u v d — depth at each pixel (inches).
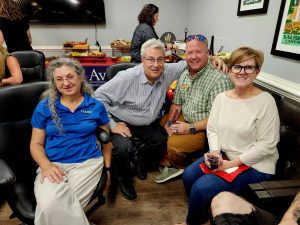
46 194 45.4
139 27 124.5
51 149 53.1
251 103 51.5
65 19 156.2
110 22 162.9
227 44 104.1
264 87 74.0
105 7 159.0
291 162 50.9
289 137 51.6
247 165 51.3
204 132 70.6
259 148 49.8
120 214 66.3
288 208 40.7
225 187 49.8
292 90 64.4
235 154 54.4
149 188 76.4
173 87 88.2
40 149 52.9
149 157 85.6
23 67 103.3
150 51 66.1
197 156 74.3
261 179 50.7
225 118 54.7
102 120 57.1
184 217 65.6
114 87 71.2
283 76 70.5
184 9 164.2
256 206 45.9
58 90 52.9
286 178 50.4
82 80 55.3
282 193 40.4
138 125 78.7
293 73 66.6
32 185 51.1
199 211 51.6
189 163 76.2
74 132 53.2
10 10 104.3
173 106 78.3
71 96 53.3
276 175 53.4
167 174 77.8
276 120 49.6
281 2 67.7
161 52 67.1
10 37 107.3
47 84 55.4
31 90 54.8
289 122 52.4
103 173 56.4
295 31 63.4
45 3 151.2
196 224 54.2
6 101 51.4
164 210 67.8
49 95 52.6
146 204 69.8
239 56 49.9
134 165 85.7
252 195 48.6
